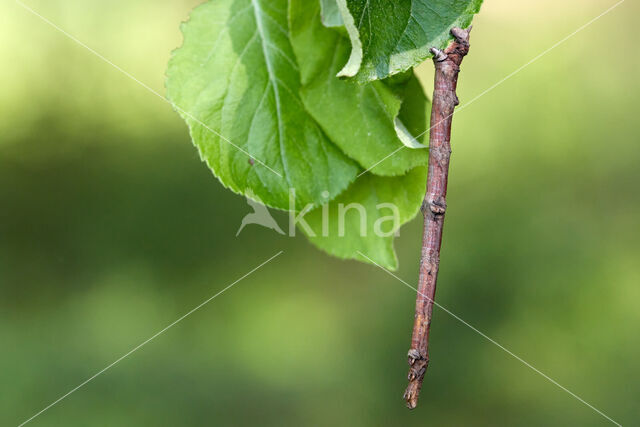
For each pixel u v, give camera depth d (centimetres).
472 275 69
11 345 64
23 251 70
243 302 67
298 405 61
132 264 68
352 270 69
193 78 23
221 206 71
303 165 23
